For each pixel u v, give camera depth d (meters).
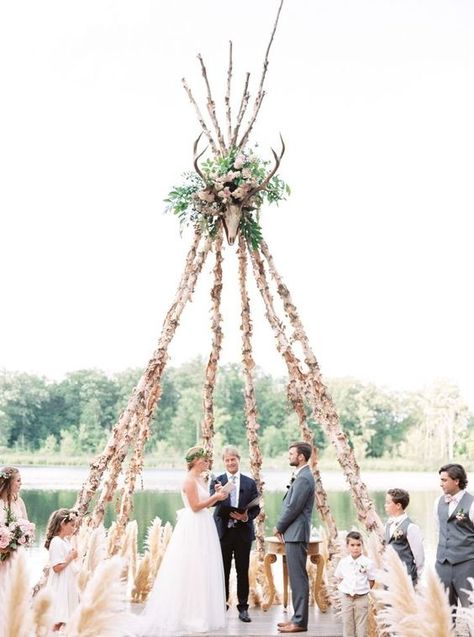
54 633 4.70
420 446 61.84
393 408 62.53
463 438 62.00
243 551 6.55
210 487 6.70
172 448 59.59
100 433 62.22
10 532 5.58
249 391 7.85
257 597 7.08
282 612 6.81
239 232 7.75
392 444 62.22
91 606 4.54
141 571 7.17
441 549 5.51
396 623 4.68
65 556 5.55
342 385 62.62
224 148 7.73
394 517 5.86
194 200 7.51
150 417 7.79
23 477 39.16
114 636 4.58
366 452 61.69
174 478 40.19
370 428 62.12
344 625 5.68
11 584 4.36
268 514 20.56
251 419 7.80
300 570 6.02
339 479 42.34
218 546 6.26
